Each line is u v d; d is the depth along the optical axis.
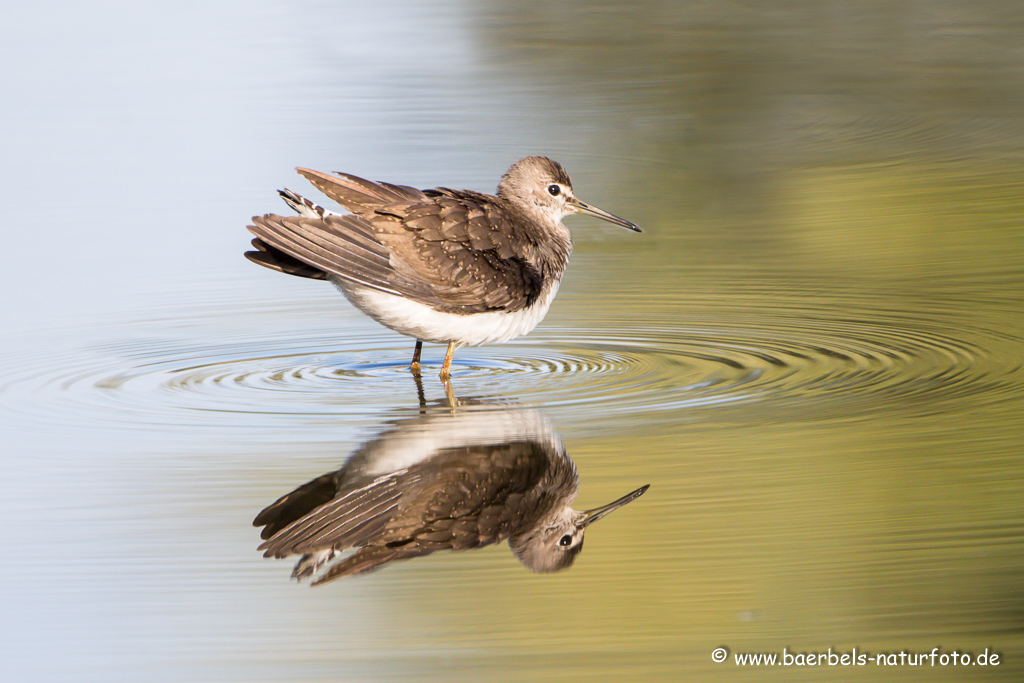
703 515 10.38
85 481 11.15
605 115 27.81
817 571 9.55
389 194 14.03
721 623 9.03
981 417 12.22
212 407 13.11
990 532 10.02
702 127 27.08
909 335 15.13
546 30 35.62
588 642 8.80
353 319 16.94
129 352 15.25
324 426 12.41
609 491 10.77
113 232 20.34
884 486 10.80
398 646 8.82
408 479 11.04
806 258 18.89
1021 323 15.44
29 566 9.77
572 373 14.20
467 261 13.80
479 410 12.87
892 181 22.92
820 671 8.50
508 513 10.46
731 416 12.48
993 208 20.91
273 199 21.89
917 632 8.86
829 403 12.78
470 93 29.58
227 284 18.25
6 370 14.47
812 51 32.75
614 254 19.61
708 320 16.14
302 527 10.29
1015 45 32.56
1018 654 8.62
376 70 31.55
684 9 37.78
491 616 9.16
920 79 30.14
